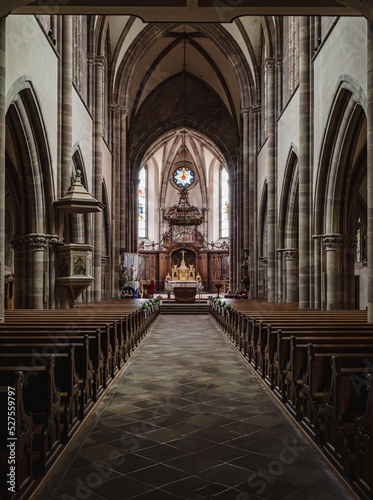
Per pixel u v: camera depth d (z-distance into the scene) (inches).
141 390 329.7
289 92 853.2
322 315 467.5
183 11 395.5
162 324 854.5
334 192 634.8
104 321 390.3
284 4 385.4
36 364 222.7
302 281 673.0
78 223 762.8
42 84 553.3
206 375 382.6
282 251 885.8
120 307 683.4
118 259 1146.7
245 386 343.0
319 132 646.5
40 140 567.8
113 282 1115.9
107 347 329.4
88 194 613.0
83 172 798.5
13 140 556.7
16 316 442.9
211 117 1535.4
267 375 346.9
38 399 195.5
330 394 202.7
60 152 634.2
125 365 424.8
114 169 1127.0
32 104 528.7
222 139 1534.2
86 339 259.1
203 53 1393.9
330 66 594.2
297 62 792.3
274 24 913.5
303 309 646.5
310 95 676.7
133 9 396.5
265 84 1044.5
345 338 269.9
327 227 647.8
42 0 393.7
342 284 644.1
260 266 1116.5
